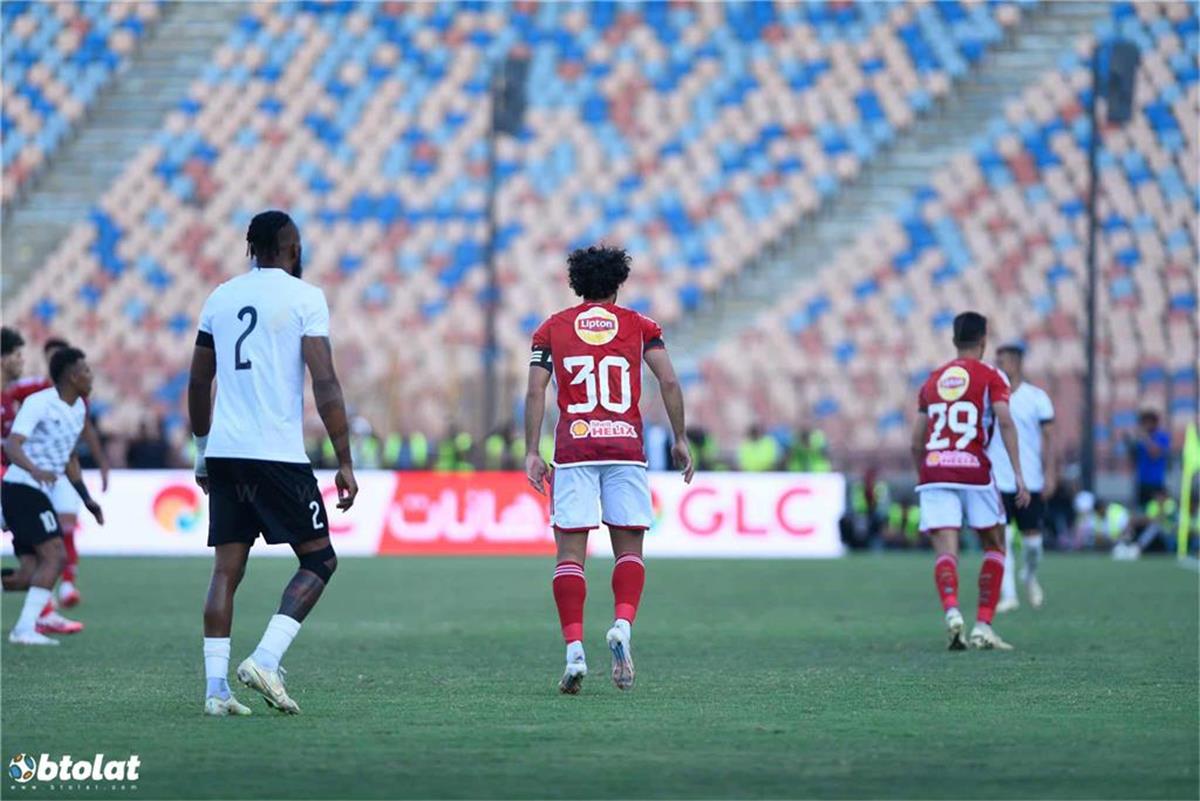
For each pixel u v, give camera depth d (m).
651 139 140.88
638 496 28.58
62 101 154.00
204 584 63.34
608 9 153.50
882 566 75.25
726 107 143.12
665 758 21.05
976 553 87.88
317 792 18.62
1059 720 24.89
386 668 33.81
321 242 135.25
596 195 136.38
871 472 94.00
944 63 144.25
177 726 24.11
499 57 150.88
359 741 22.52
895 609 51.69
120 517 83.38
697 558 81.56
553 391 106.12
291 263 25.53
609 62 148.38
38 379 43.91
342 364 119.88
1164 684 30.23
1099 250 126.94
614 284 29.33
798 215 133.38
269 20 158.50
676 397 29.00
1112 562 80.69
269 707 26.64
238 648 39.06
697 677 31.73
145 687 30.22
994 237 128.50
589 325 28.89
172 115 150.62
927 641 40.66
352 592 59.06
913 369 113.69
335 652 37.69
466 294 128.88
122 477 83.44
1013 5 147.25
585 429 28.53
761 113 142.38
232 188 142.12
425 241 134.25
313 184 141.25
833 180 135.75
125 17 160.25
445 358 122.44
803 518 83.50
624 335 28.94
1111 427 113.25
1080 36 144.75
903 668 33.59
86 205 144.62
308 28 156.75
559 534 28.81
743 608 52.09
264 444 24.56
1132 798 18.31
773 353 120.94
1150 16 144.38
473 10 155.62
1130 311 122.88
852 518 93.50
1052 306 123.25
